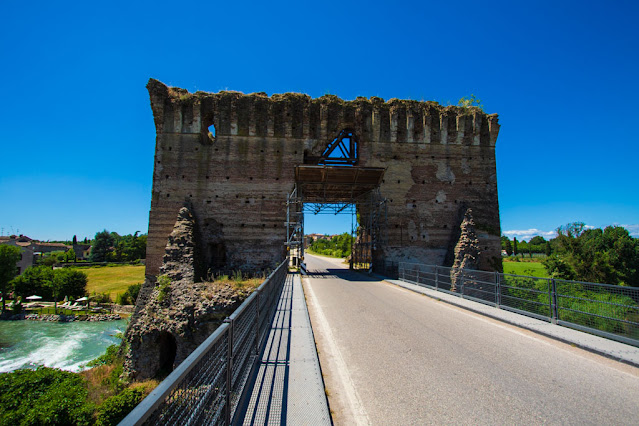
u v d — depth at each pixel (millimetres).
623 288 9102
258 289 7910
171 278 22859
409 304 15234
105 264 112500
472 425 5055
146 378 19906
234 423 4910
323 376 6977
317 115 30344
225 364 4562
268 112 29547
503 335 10062
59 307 56094
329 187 31781
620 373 7121
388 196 30078
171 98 29109
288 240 27984
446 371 7219
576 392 6195
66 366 33312
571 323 10312
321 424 4926
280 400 5668
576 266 44531
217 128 29172
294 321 11242
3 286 56438
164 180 28188
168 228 27594
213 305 19859
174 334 19906
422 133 31281
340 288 20656
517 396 6035
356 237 38438
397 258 29375
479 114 31844
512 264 79812
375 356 8203
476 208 30891
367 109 30734
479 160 31625
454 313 13250
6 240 106688
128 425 1889
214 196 28438
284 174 29312
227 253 27906
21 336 43375
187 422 3199
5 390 17219
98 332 45219
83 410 15883
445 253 30016
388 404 5758
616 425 5074
